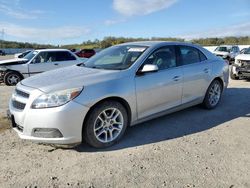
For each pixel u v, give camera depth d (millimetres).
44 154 4145
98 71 4762
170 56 5473
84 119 4160
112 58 5305
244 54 11539
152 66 4707
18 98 4258
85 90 4121
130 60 4984
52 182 3404
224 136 4840
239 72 11180
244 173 3598
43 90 4027
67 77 4480
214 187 3277
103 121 4355
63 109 3922
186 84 5602
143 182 3385
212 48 26688
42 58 12328
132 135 4895
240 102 7227
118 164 3832
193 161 3904
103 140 4352
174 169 3684
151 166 3764
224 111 6344
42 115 3918
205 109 6441
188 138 4742
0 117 5918
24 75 12039
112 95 4348
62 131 3965
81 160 3957
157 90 5012
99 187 3301
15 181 3426
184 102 5664
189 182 3377
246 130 5137
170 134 4930
